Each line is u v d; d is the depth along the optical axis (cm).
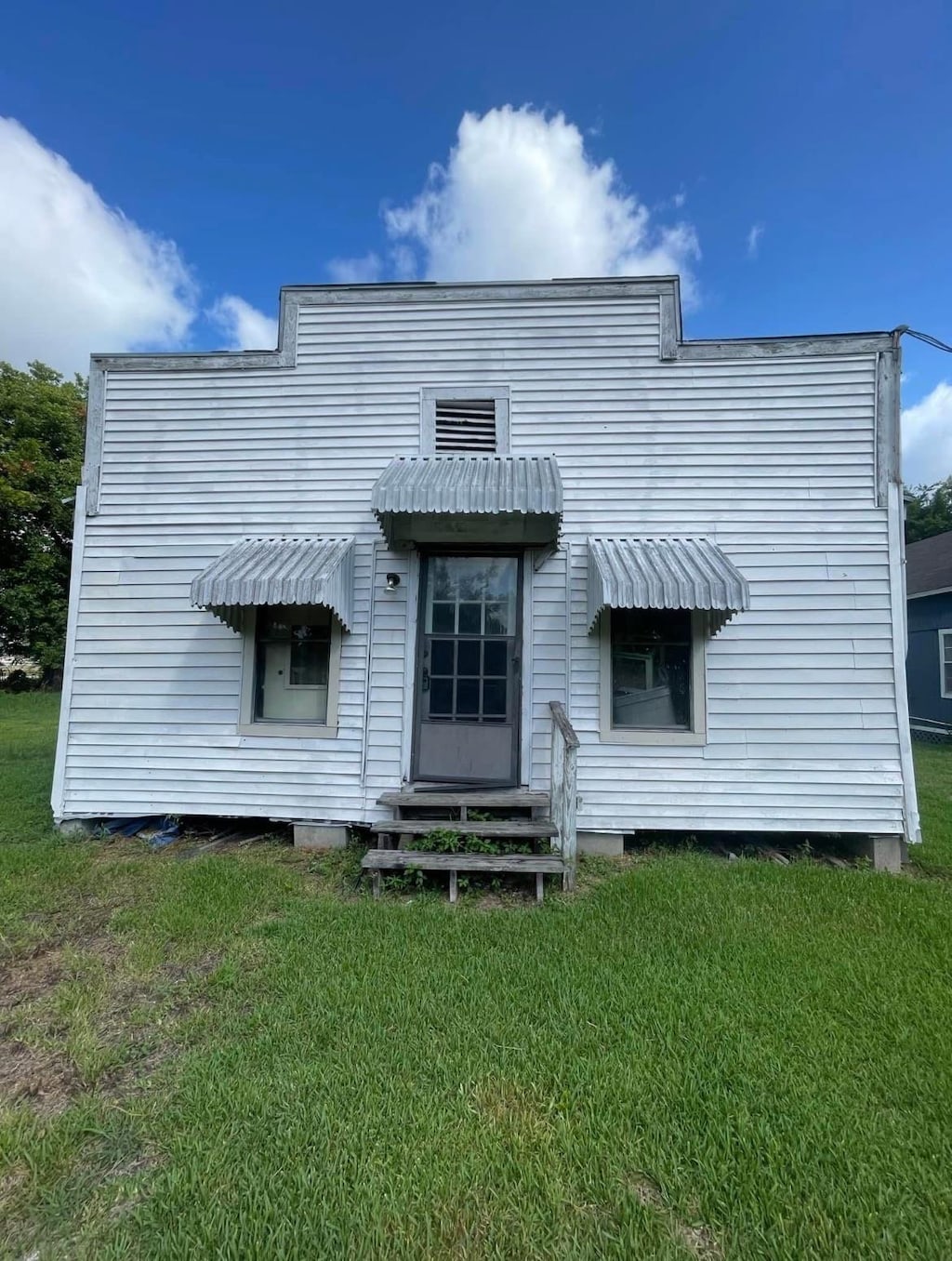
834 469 578
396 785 579
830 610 570
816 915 420
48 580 2292
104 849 571
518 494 497
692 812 561
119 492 625
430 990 319
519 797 539
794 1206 194
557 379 601
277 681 612
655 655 583
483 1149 215
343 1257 177
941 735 1520
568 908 434
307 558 562
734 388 588
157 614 615
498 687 589
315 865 526
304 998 312
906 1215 191
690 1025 289
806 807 556
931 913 422
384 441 609
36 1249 183
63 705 614
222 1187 200
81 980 336
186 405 625
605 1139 220
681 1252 178
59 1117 234
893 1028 287
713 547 568
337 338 618
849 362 580
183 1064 262
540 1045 273
